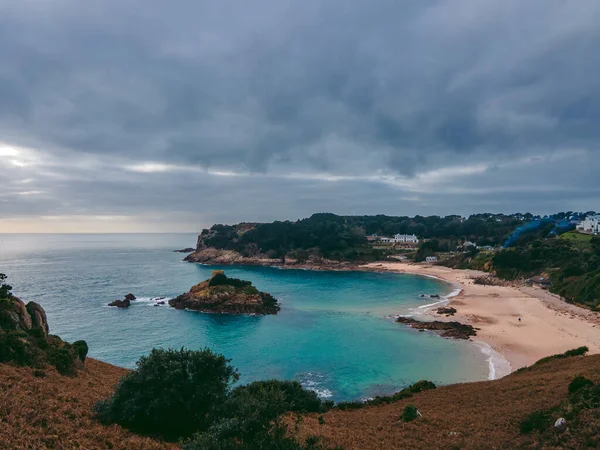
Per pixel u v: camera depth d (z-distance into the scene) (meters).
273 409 19.12
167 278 156.25
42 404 23.67
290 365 58.81
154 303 105.56
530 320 81.94
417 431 27.27
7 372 28.17
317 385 51.38
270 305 101.50
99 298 110.69
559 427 22.53
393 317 89.75
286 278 165.62
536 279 135.12
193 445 17.69
